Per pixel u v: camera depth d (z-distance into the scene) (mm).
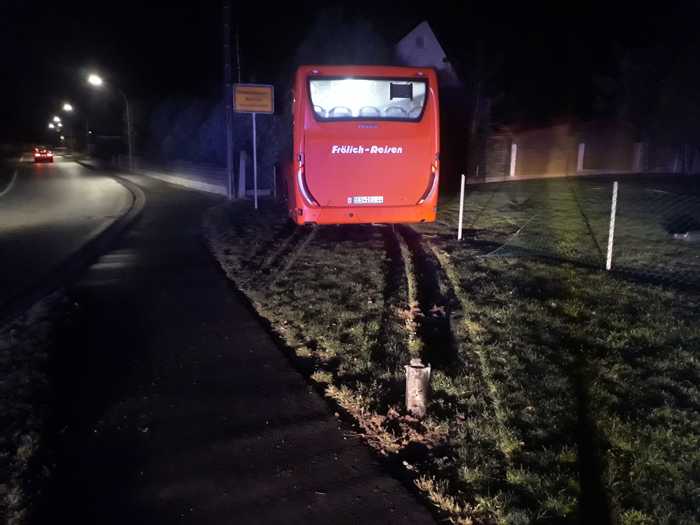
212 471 4312
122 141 58500
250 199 21875
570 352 6016
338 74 11742
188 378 5883
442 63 31781
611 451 4293
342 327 7023
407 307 7809
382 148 11984
